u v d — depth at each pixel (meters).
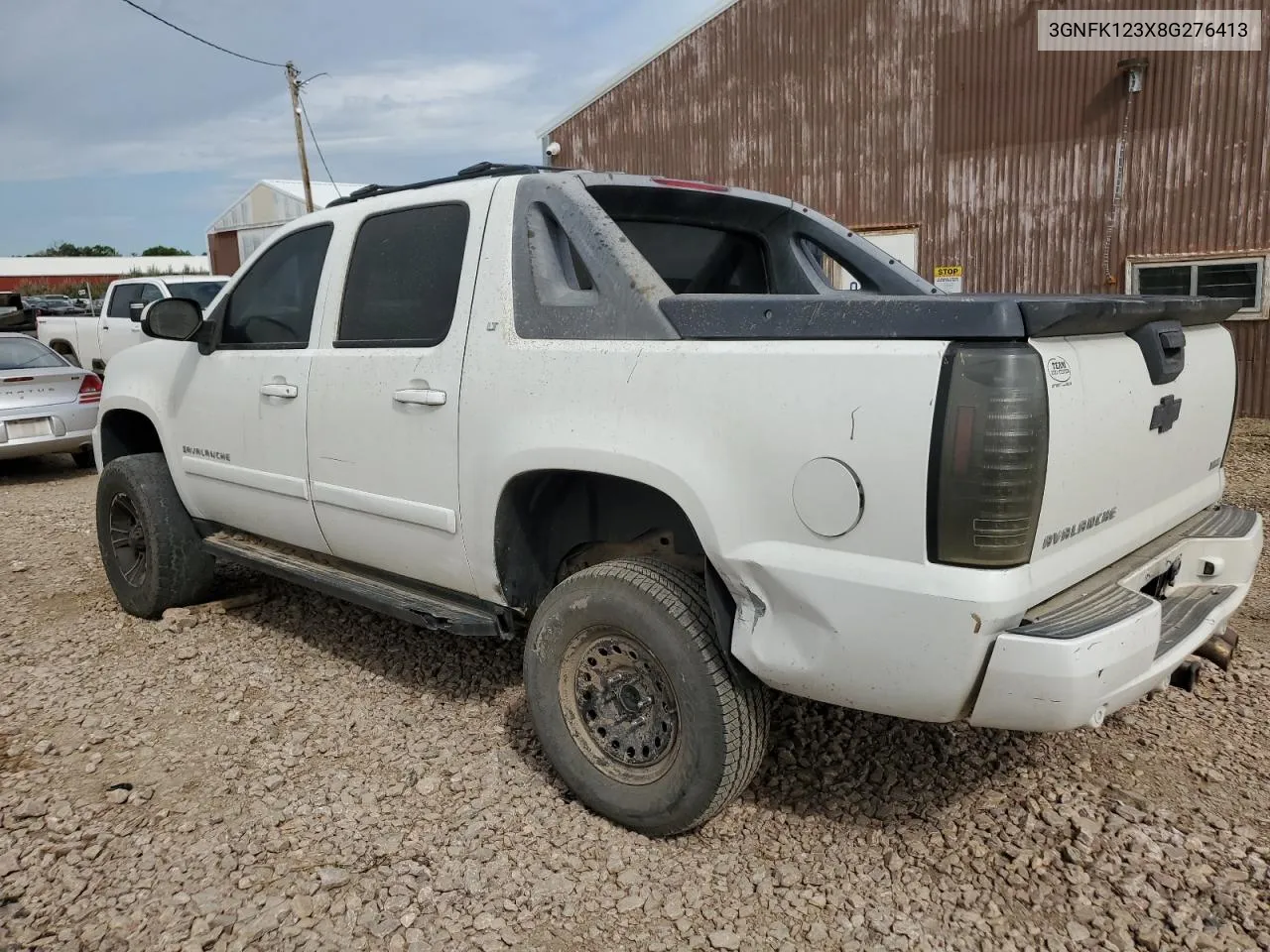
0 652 4.53
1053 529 2.25
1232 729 3.48
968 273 12.62
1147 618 2.32
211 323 4.27
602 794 2.93
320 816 3.02
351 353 3.58
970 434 2.11
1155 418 2.65
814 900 2.60
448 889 2.66
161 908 2.58
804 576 2.37
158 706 3.87
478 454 3.10
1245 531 3.04
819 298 2.38
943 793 3.12
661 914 2.56
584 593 2.88
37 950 2.43
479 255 3.18
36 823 3.00
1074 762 3.28
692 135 14.52
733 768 2.67
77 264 77.25
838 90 13.18
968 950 2.40
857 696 2.39
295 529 4.01
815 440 2.33
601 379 2.76
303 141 24.47
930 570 2.19
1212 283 11.25
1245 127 10.77
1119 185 11.53
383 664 4.25
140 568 4.94
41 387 9.57
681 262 4.00
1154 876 2.64
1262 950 2.36
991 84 12.12
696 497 2.53
